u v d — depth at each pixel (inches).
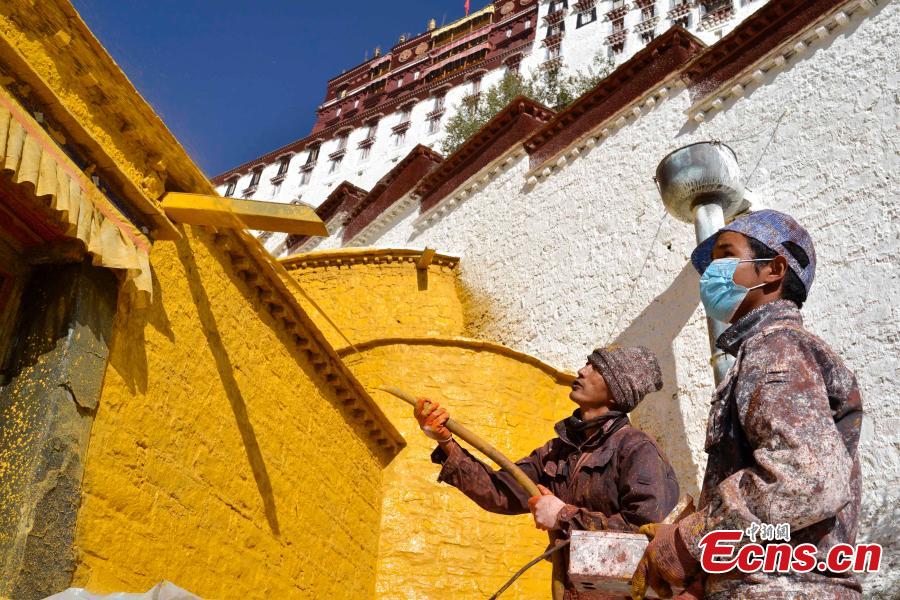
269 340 321.1
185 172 240.5
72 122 193.9
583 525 110.2
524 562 438.6
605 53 1845.5
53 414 185.3
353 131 2353.6
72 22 198.5
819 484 72.7
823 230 423.8
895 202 395.5
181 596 146.6
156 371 239.3
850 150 432.1
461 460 132.6
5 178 185.6
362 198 1018.7
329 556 359.6
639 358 135.9
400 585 413.4
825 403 79.2
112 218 207.9
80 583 191.5
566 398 518.3
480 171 766.5
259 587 292.4
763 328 90.4
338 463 384.5
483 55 2276.1
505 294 652.7
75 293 198.7
